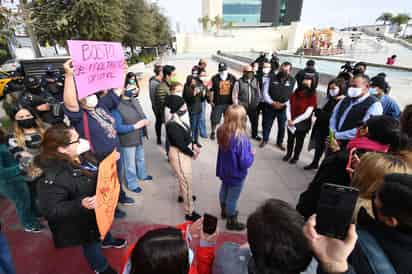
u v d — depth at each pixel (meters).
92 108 2.46
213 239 1.23
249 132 5.89
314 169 4.00
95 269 1.93
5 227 2.69
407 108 2.03
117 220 2.81
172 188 3.49
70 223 1.63
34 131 2.45
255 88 5.01
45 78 5.61
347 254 0.80
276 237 0.77
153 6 29.34
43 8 5.62
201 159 4.43
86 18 7.55
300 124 3.91
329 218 0.83
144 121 3.18
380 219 0.89
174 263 0.81
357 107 2.88
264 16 84.06
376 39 43.56
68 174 1.59
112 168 1.96
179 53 54.50
